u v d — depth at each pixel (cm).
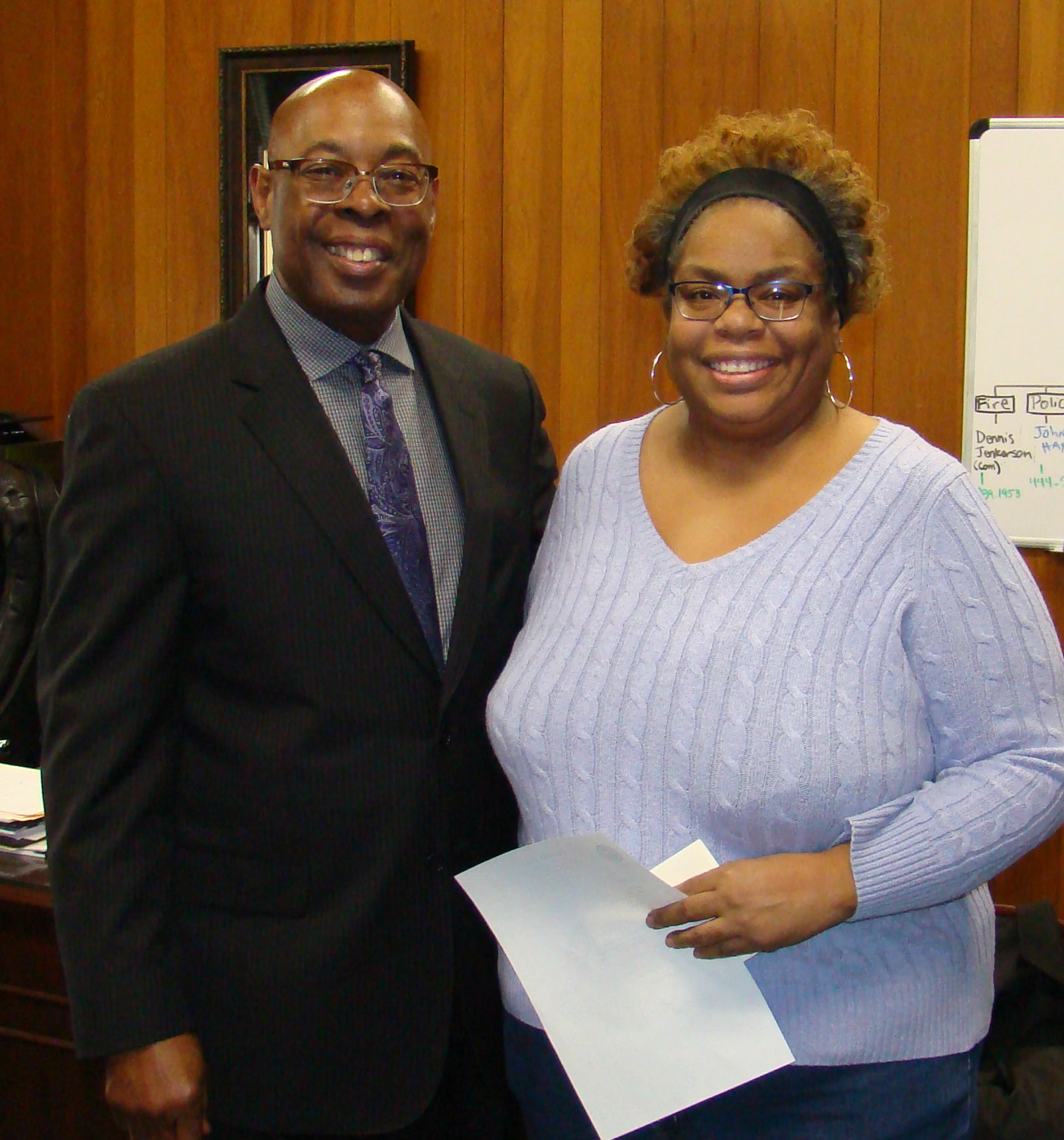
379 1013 135
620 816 119
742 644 115
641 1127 111
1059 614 231
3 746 212
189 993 136
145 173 272
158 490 131
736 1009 113
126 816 131
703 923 111
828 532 117
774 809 113
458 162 253
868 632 114
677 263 124
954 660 114
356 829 134
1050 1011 203
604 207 245
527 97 248
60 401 284
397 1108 136
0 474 215
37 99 278
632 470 134
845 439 124
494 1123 152
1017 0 220
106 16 271
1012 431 228
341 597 134
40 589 215
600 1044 113
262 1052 134
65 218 279
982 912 125
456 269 256
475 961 145
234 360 139
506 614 149
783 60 233
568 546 134
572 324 250
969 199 225
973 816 112
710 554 123
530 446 163
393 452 143
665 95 240
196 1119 130
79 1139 175
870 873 110
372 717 134
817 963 116
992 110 224
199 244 270
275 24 260
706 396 122
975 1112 124
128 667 131
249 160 261
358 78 144
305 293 141
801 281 119
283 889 134
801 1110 117
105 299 278
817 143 123
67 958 129
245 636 133
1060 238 222
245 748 134
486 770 147
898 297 232
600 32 242
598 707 120
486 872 116
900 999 117
